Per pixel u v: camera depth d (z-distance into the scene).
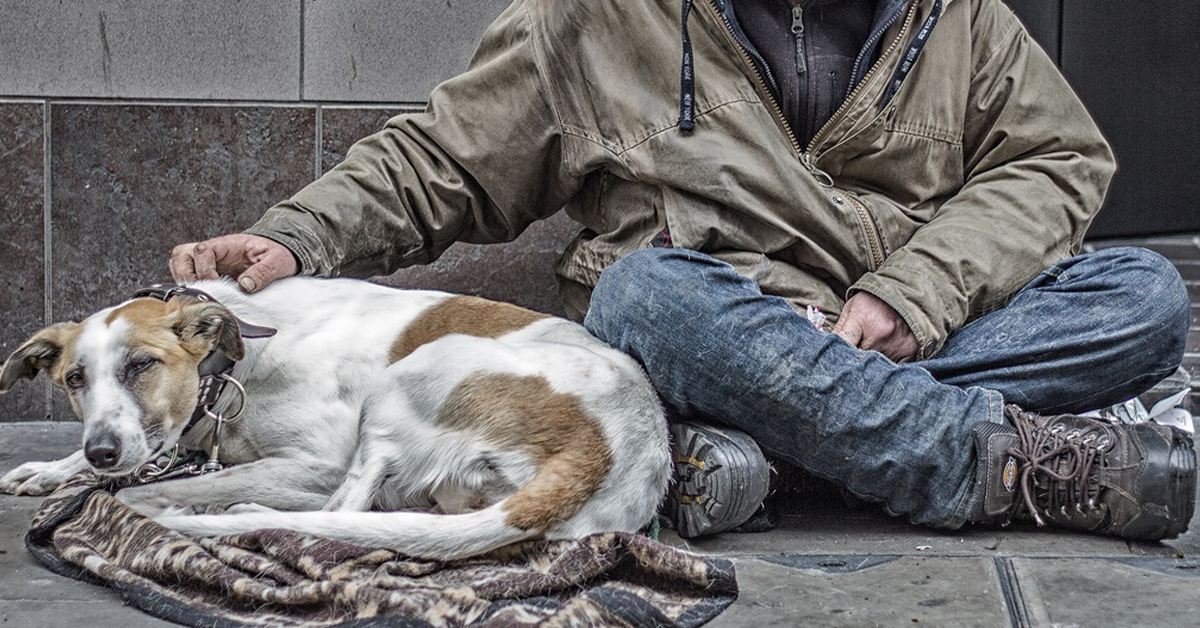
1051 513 2.52
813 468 2.59
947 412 2.51
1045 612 2.04
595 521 2.31
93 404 2.39
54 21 3.71
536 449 2.36
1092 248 4.60
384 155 3.07
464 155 3.06
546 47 3.02
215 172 3.81
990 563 2.34
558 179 3.15
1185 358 4.16
